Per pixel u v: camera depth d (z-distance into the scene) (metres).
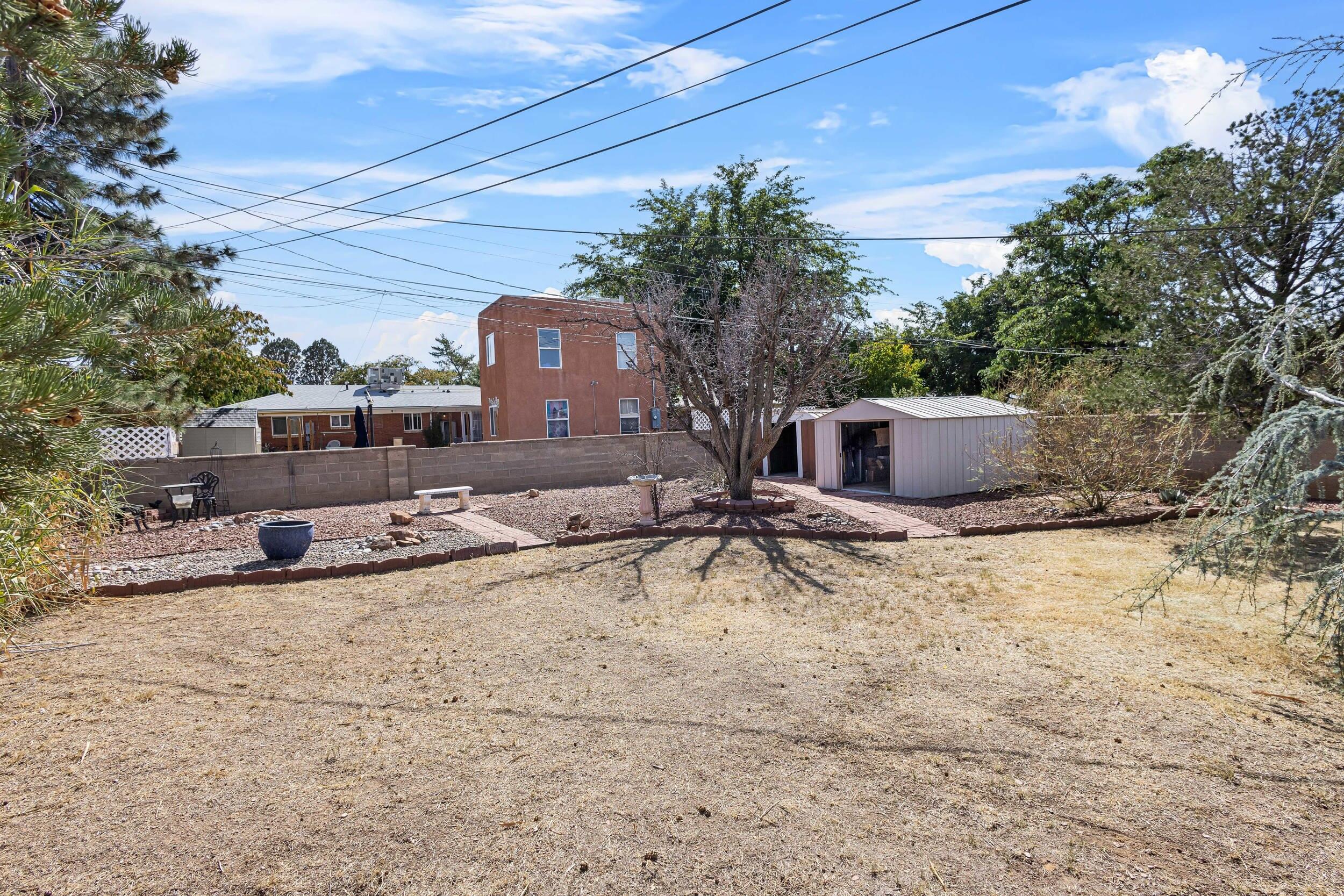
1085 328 23.17
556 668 4.93
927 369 36.69
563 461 17.17
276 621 6.18
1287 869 2.63
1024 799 3.14
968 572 7.50
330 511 12.92
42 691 4.60
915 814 3.05
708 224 24.06
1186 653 4.92
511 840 2.91
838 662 4.90
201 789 3.35
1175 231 9.63
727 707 4.18
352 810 3.15
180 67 3.23
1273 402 4.51
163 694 4.53
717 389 12.38
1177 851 2.76
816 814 3.06
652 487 10.89
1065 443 11.13
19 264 3.17
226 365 25.31
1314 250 9.07
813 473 17.16
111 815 3.13
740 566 8.01
